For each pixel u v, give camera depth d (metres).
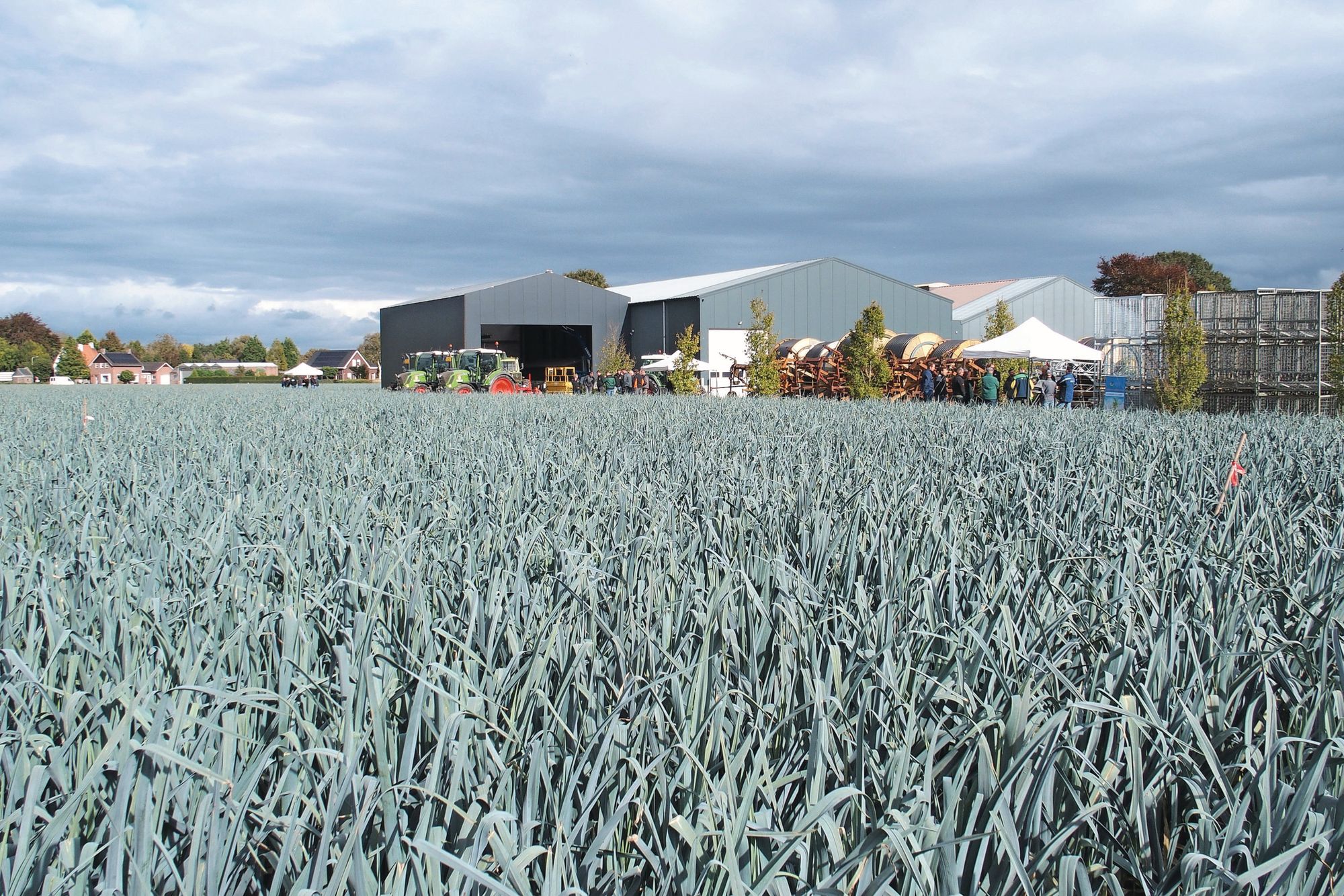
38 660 2.85
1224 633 3.04
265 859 2.00
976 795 2.02
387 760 2.28
